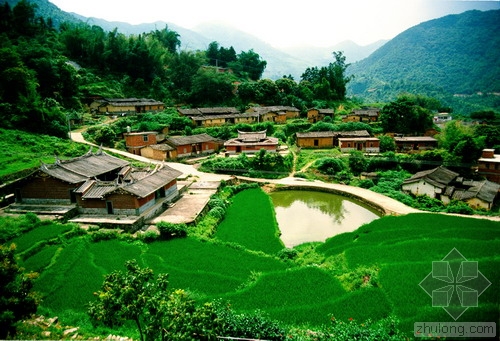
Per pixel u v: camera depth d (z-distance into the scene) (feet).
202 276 92.02
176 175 159.94
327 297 81.56
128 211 128.47
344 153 258.98
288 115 362.74
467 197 168.25
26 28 356.79
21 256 96.27
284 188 198.18
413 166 227.81
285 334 58.75
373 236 117.39
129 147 234.58
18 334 58.75
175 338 44.21
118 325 68.74
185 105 364.79
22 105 212.23
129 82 369.91
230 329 58.65
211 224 132.67
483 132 265.54
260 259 104.47
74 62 360.48
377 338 55.72
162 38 489.67
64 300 78.84
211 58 518.78
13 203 138.31
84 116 284.00
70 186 133.69
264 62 521.65
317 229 139.33
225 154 241.35
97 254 102.53
